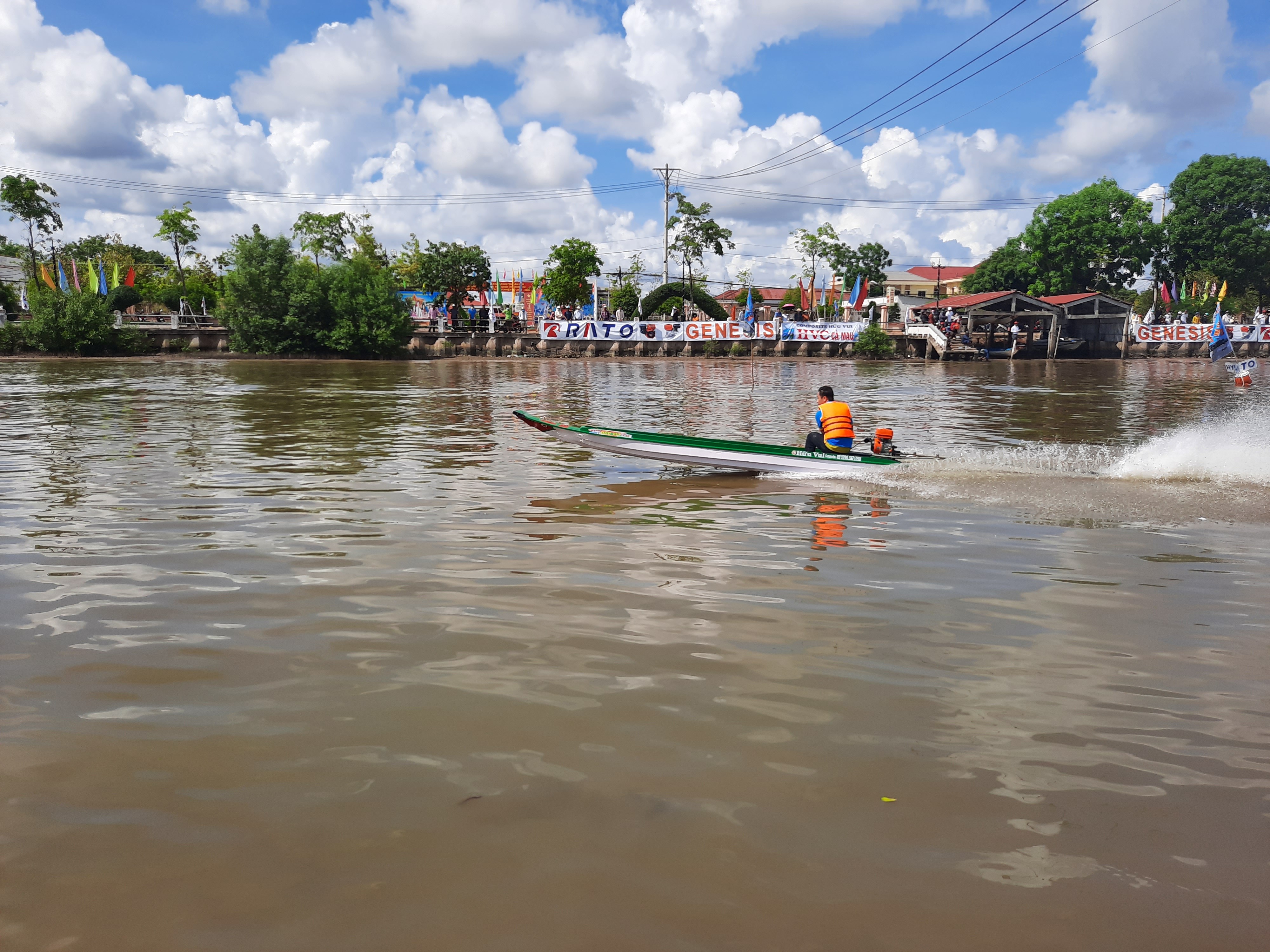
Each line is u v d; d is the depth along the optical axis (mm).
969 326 58156
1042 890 2576
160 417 17000
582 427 10844
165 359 46938
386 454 11836
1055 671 4211
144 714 3709
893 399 24000
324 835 2828
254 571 5922
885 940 2363
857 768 3264
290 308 50969
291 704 3801
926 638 4652
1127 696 3918
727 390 26469
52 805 3006
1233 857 2738
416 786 3119
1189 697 3920
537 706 3781
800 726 3596
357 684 4012
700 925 2416
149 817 2932
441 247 58656
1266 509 8211
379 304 50906
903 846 2785
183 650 4441
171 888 2572
